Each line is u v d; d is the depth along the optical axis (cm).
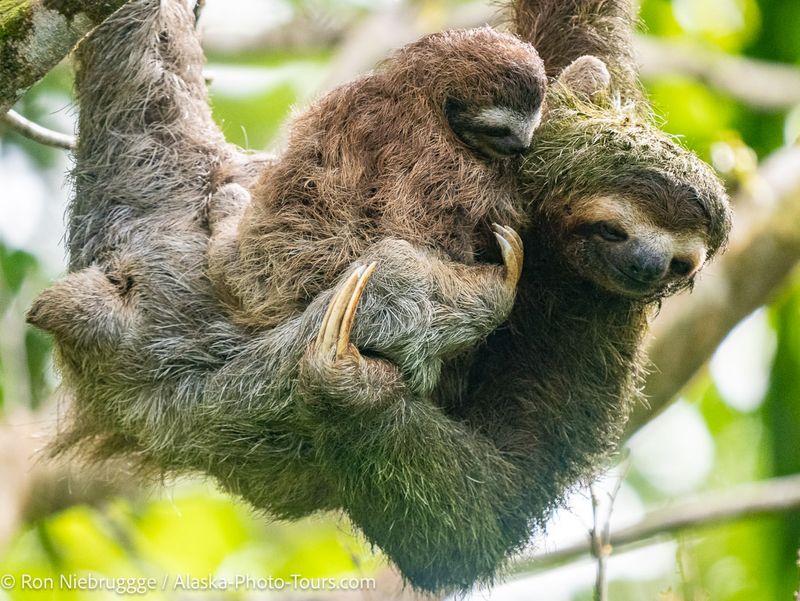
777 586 1997
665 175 1143
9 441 1781
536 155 1198
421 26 2361
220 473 1230
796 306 2125
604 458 1293
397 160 1140
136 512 2131
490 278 1109
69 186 1375
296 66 2458
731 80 2300
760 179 1981
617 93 1270
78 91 1383
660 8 2438
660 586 2252
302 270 1132
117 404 1230
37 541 2105
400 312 1066
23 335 1948
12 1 945
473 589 1244
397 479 1120
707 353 1834
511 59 1155
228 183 1347
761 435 2148
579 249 1179
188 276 1228
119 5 954
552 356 1249
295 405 1117
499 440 1229
